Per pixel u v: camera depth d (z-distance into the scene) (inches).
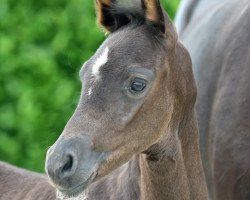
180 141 377.1
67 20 619.5
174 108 370.0
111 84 347.9
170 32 364.5
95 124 343.9
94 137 343.0
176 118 372.2
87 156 340.8
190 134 380.8
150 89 354.6
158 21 359.9
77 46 617.6
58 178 336.8
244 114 391.5
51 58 617.0
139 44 354.9
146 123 356.2
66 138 340.2
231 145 395.5
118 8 364.2
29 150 607.2
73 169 338.3
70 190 340.8
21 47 623.8
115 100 347.6
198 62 422.9
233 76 399.9
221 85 405.4
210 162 413.1
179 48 374.3
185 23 466.6
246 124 391.2
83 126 343.0
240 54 400.5
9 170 431.2
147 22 361.1
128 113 349.7
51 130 592.1
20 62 617.0
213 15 433.1
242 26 404.8
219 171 402.3
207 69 417.1
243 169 391.2
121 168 389.7
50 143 394.6
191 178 382.3
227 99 399.2
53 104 606.2
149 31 361.1
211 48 419.5
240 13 413.1
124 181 383.9
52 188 408.2
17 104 620.4
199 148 403.2
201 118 415.5
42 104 609.9
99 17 367.6
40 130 606.9
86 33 613.3
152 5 358.6
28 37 624.7
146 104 354.6
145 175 374.0
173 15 601.0
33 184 418.3
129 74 349.1
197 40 432.8
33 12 630.5
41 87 613.0
